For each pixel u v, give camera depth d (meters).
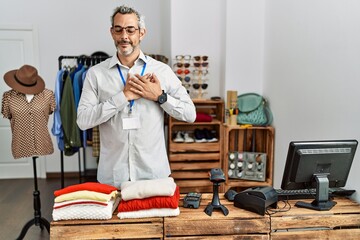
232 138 3.40
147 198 1.47
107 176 1.84
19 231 2.84
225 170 3.29
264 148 3.35
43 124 2.56
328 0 2.09
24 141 2.49
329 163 1.59
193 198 1.62
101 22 4.42
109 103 1.65
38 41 4.36
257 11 3.36
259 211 1.50
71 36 4.40
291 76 2.70
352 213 1.56
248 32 3.38
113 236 1.44
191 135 3.62
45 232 2.83
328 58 2.10
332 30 2.04
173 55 3.60
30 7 4.30
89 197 1.43
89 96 1.78
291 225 1.51
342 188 1.88
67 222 1.42
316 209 1.58
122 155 1.79
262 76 3.44
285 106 2.83
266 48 3.30
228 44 3.38
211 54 3.64
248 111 3.24
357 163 1.77
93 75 1.79
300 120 2.53
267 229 1.49
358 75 1.77
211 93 3.70
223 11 3.49
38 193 2.64
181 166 3.37
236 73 3.43
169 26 3.74
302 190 1.78
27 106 2.47
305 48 2.43
